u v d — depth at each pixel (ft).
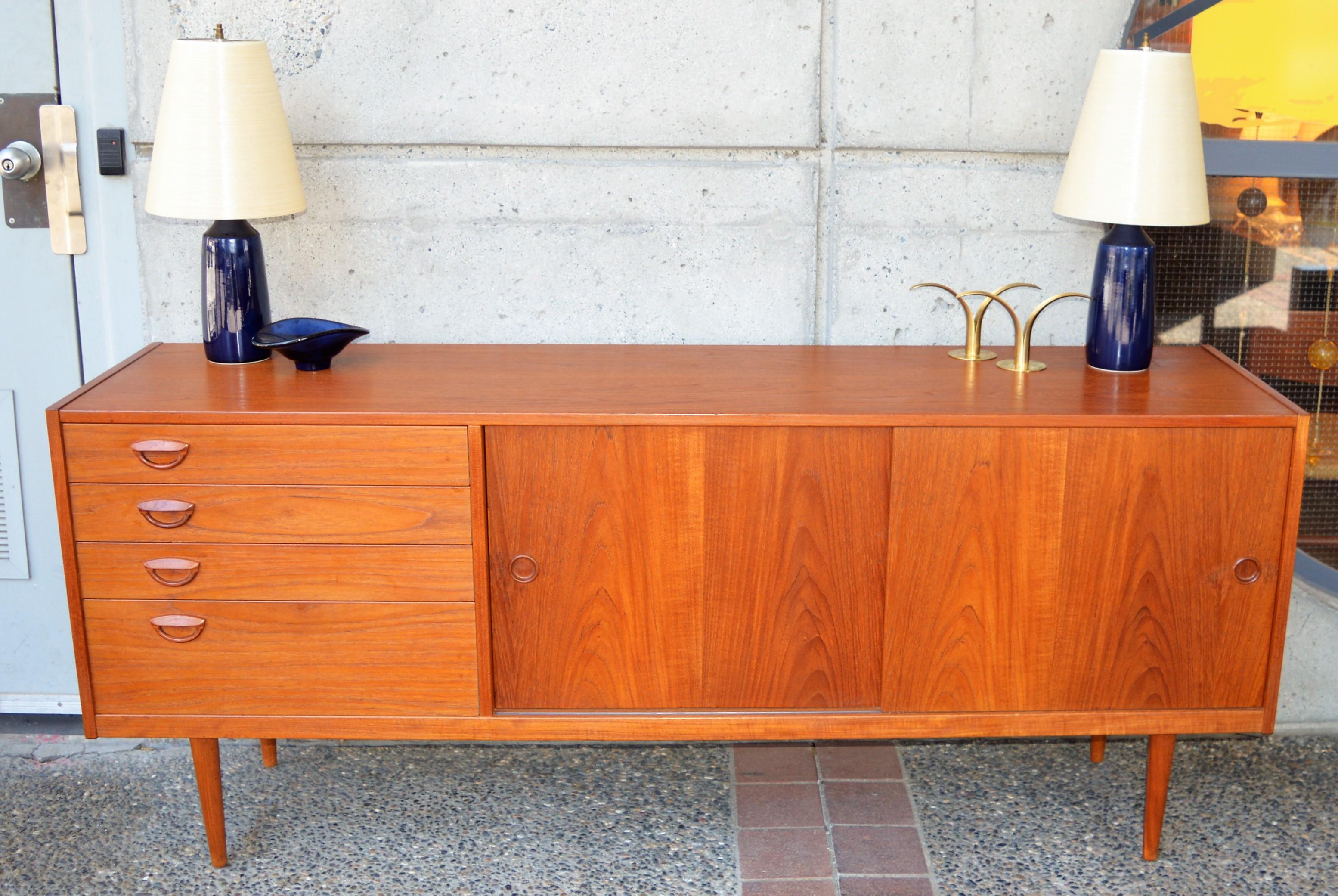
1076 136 7.20
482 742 8.64
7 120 8.02
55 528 8.67
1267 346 8.49
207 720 6.91
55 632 8.85
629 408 6.51
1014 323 7.66
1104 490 6.55
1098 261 7.35
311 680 6.84
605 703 6.95
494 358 7.72
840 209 8.05
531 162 7.96
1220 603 6.74
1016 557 6.66
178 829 7.66
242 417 6.40
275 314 8.17
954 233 8.11
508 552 6.67
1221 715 6.92
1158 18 7.79
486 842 7.49
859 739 7.88
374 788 8.09
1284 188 8.19
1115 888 7.04
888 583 6.68
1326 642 8.59
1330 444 8.57
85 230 8.20
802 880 7.10
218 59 6.88
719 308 8.20
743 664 6.88
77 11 7.86
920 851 7.38
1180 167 6.88
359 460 6.48
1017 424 6.42
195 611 6.72
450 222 8.04
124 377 7.11
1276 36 7.90
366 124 7.84
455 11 7.68
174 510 6.52
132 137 7.89
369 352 7.88
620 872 7.18
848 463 6.55
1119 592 6.72
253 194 6.97
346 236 8.05
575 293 8.16
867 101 7.86
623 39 7.72
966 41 7.77
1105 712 6.92
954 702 6.91
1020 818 7.73
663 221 8.05
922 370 7.43
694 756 8.49
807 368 7.48
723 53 7.75
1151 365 7.57
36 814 7.81
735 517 6.62
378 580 6.68
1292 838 7.53
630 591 6.75
